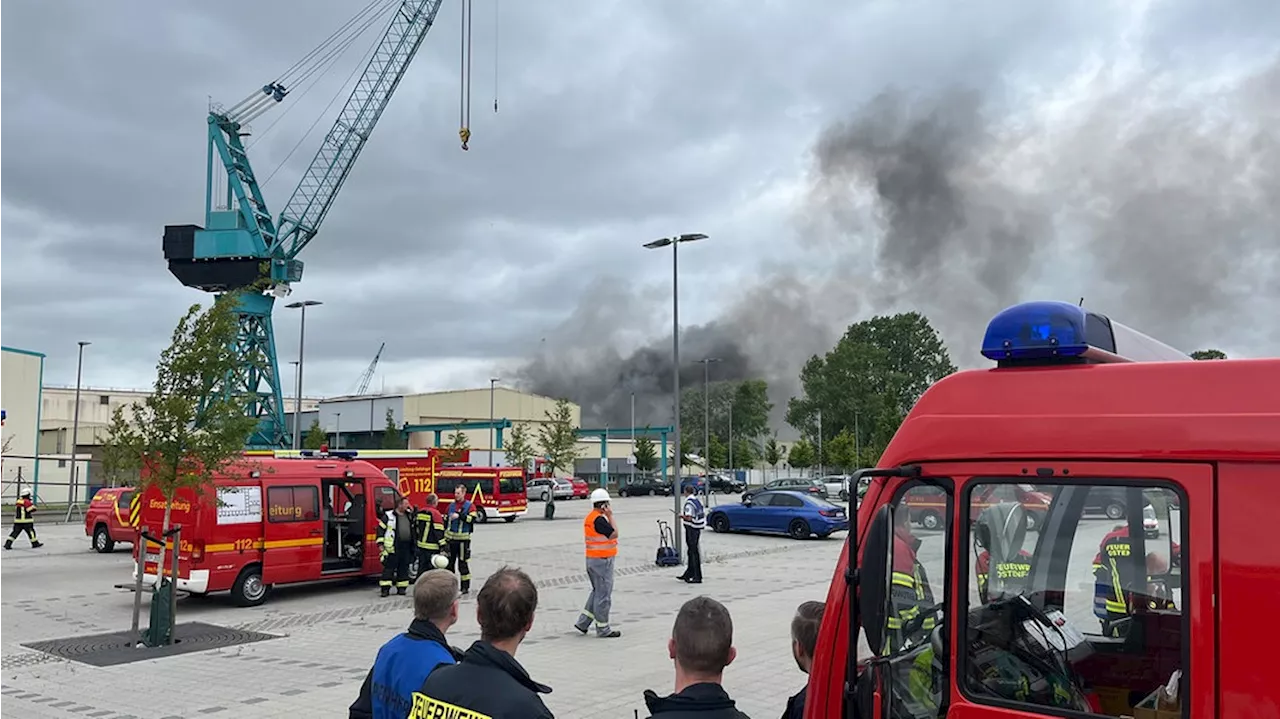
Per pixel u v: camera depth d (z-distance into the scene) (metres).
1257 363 3.07
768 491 29.92
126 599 16.42
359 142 60.12
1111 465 3.19
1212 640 2.92
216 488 14.98
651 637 12.20
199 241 57.66
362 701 4.18
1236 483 2.97
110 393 82.62
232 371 13.58
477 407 85.81
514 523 37.16
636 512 44.34
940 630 3.48
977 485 3.46
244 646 11.93
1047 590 3.29
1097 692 3.17
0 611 15.15
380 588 16.86
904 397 102.88
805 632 4.44
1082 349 3.42
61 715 8.63
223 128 59.03
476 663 3.45
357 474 17.41
